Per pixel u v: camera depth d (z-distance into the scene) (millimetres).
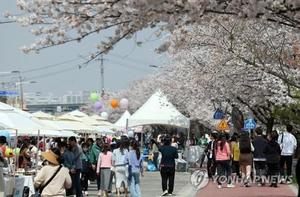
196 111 73312
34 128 26672
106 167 31547
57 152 18156
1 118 25688
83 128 50375
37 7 12766
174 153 33125
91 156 34719
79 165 28859
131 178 29344
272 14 12008
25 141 38531
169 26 12023
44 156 17859
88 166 33500
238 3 11328
